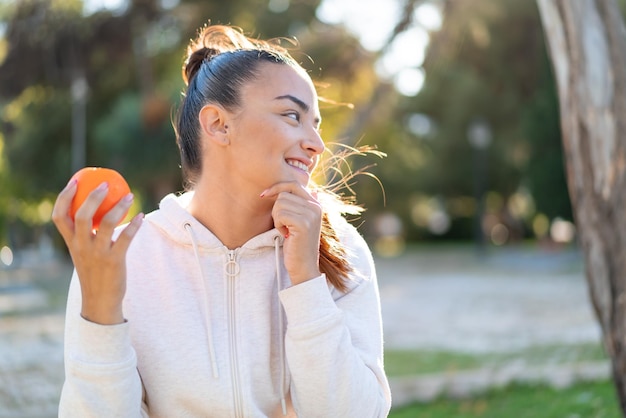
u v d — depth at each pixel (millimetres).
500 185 43000
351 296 2408
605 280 4469
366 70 16469
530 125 27469
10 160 28516
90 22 18609
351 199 2646
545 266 26109
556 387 7191
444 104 40625
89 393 2080
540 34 30594
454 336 11117
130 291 2316
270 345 2324
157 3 18875
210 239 2322
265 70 2295
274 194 2281
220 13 19375
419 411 6680
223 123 2301
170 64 24516
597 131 4539
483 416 6355
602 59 4590
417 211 53250
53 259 33375
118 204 2033
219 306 2316
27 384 8133
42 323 13461
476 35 17125
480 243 33000
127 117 24703
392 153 44094
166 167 25156
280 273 2352
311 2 19141
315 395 2191
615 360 4453
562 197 27312
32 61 18766
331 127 18922
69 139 28375
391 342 10703
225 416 2291
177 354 2279
